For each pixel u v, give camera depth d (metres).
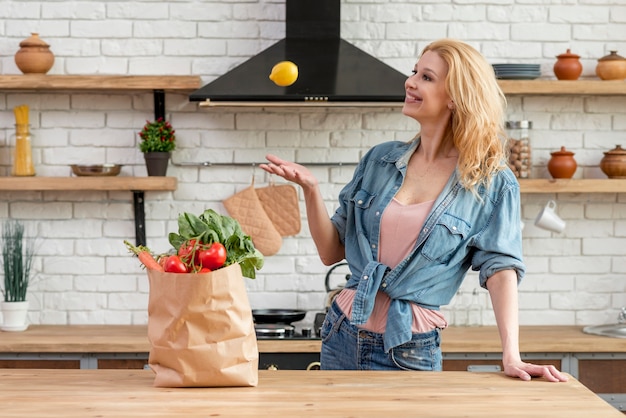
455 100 2.53
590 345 4.10
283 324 4.30
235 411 1.86
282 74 2.69
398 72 4.19
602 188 4.36
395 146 2.76
